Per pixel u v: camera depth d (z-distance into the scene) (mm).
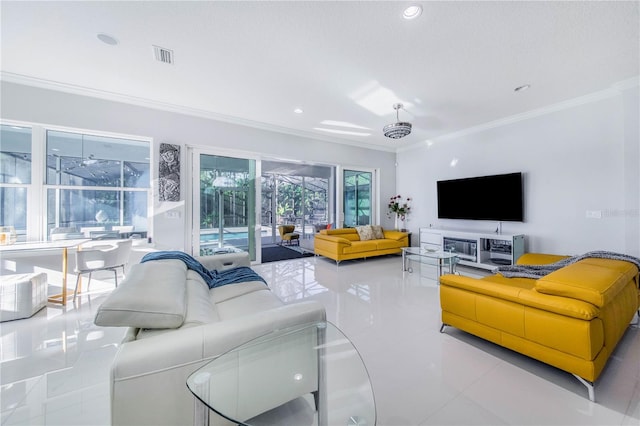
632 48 2492
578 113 3688
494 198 4598
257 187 4949
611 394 1570
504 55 2615
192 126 4211
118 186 3834
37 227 3295
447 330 2395
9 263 2984
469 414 1428
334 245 4977
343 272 4480
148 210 3994
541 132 4066
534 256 3100
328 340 1498
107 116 3602
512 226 4449
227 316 1719
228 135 4531
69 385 1653
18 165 3248
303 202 8547
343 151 5992
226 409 1102
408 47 2486
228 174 4660
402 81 3154
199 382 1069
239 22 2166
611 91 3381
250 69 2904
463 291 2162
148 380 1006
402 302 3080
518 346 1821
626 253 3258
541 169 4078
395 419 1392
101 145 3725
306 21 2146
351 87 3324
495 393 1591
